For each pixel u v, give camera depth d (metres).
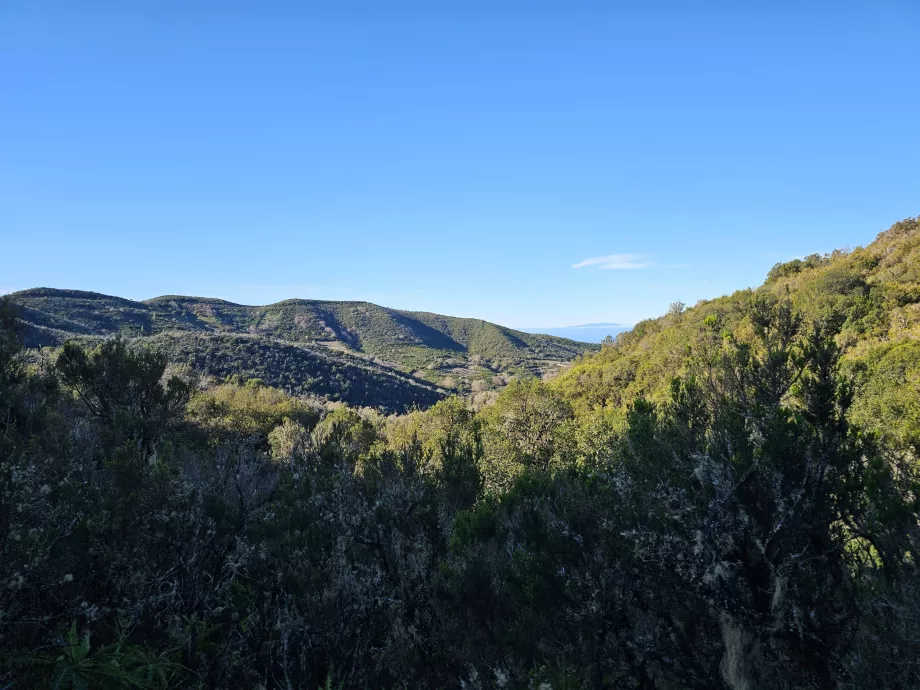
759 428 4.77
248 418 33.03
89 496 6.07
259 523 7.48
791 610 3.96
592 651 4.56
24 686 3.85
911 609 3.44
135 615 4.72
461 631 5.06
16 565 3.92
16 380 9.95
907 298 34.00
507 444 21.97
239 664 4.72
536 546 5.18
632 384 36.69
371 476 7.51
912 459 4.71
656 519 4.88
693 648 4.51
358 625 5.15
